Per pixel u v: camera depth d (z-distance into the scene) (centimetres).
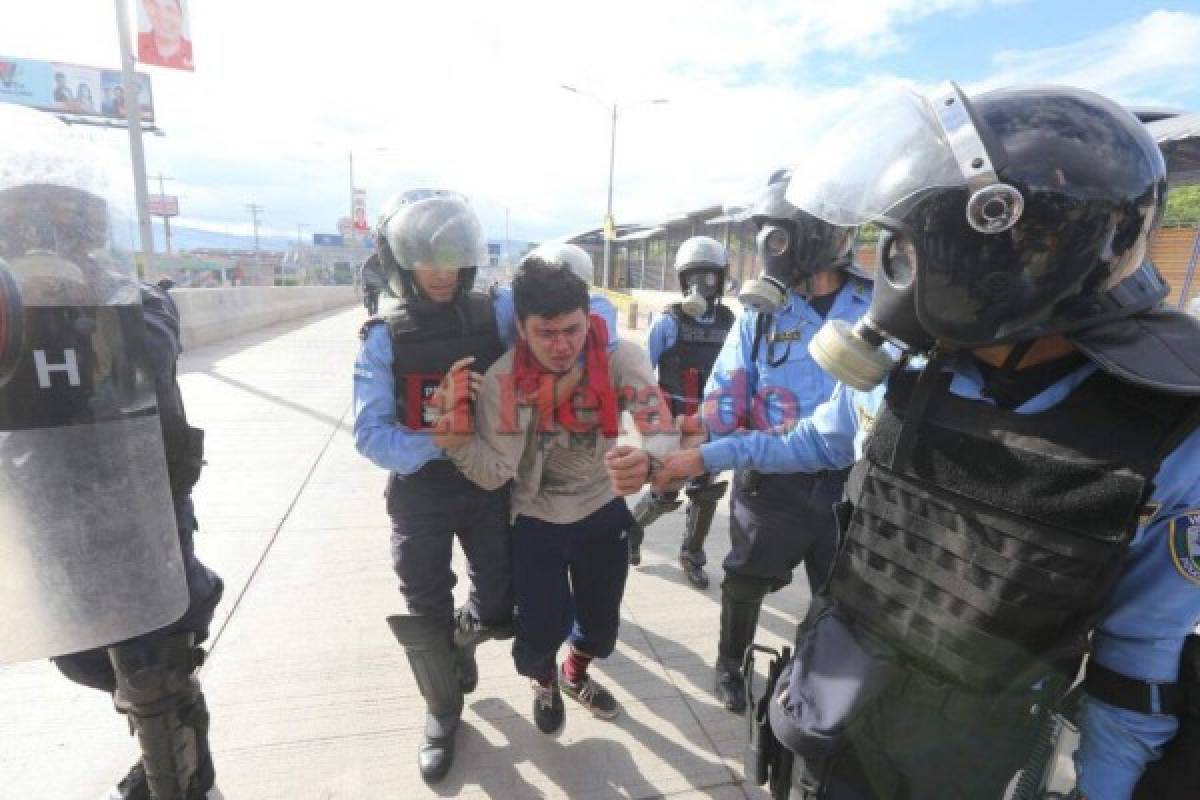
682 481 161
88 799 186
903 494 104
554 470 190
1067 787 112
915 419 102
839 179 98
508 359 177
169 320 149
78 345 101
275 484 437
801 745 111
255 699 229
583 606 215
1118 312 89
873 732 109
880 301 99
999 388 96
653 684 250
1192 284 630
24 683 233
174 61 904
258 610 285
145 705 146
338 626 274
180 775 157
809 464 152
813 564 220
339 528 369
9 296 90
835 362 105
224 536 357
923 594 101
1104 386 88
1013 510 90
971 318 88
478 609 209
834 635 116
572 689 235
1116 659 94
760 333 226
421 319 183
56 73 3183
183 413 148
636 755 213
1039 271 84
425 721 222
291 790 192
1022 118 86
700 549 330
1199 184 570
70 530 104
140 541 113
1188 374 81
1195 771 89
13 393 96
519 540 198
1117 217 83
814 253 206
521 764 207
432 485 189
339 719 221
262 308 1503
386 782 197
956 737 104
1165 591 87
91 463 104
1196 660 89
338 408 654
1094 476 83
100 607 110
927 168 87
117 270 110
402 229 171
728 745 219
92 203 105
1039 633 91
